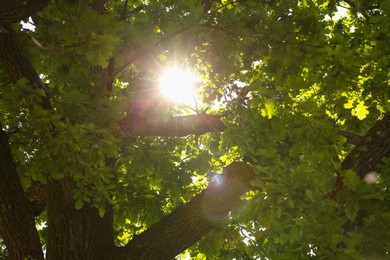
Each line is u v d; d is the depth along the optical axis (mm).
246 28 4777
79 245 5211
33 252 5070
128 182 7328
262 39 4711
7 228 5047
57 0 4098
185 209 5410
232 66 5098
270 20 4652
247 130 4625
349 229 3580
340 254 3061
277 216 3297
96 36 3738
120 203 7469
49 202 5477
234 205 5402
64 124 4352
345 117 7082
